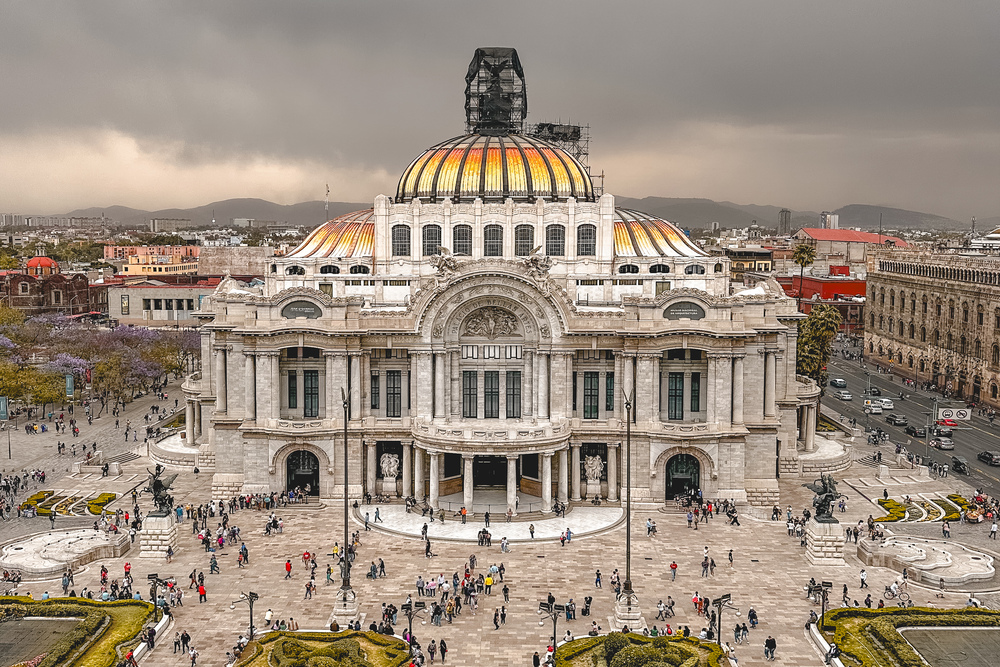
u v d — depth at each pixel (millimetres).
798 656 72375
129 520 104750
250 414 112312
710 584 87438
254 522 105188
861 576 87562
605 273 127375
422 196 130000
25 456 136250
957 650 72125
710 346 109375
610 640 70312
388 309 122438
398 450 114938
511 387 114375
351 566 91812
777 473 125688
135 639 73438
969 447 144750
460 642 75250
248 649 71438
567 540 99125
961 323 189000
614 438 111875
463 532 101000
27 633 74688
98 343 186250
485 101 155125
